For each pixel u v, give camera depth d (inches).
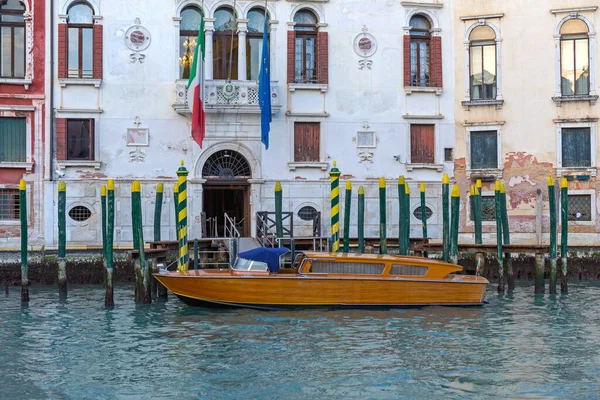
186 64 1104.8
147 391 466.6
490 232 1141.1
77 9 1082.7
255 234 1081.4
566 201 836.0
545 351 563.2
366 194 1133.7
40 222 1061.1
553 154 1132.5
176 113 1093.1
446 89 1158.3
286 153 1115.9
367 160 1136.2
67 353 558.9
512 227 1136.2
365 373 503.2
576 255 1019.9
